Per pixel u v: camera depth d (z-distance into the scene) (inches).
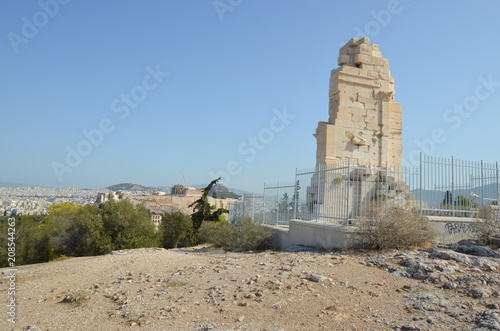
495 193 584.7
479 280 289.4
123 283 360.8
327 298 267.3
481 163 582.9
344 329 213.0
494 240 454.9
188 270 395.5
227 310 253.0
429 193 540.4
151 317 246.2
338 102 743.1
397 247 441.4
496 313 220.5
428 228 473.7
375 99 765.3
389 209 471.2
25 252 970.1
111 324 241.6
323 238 499.8
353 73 754.2
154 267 445.1
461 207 558.3
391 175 716.0
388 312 238.4
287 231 599.5
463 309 238.8
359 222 467.2
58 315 272.8
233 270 374.0
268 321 229.9
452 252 367.9
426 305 245.4
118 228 983.6
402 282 303.0
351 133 737.6
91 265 492.1
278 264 390.9
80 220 964.6
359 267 355.9
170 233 1178.0
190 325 229.0
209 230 899.4
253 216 791.1
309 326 218.8
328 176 608.7
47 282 406.0
